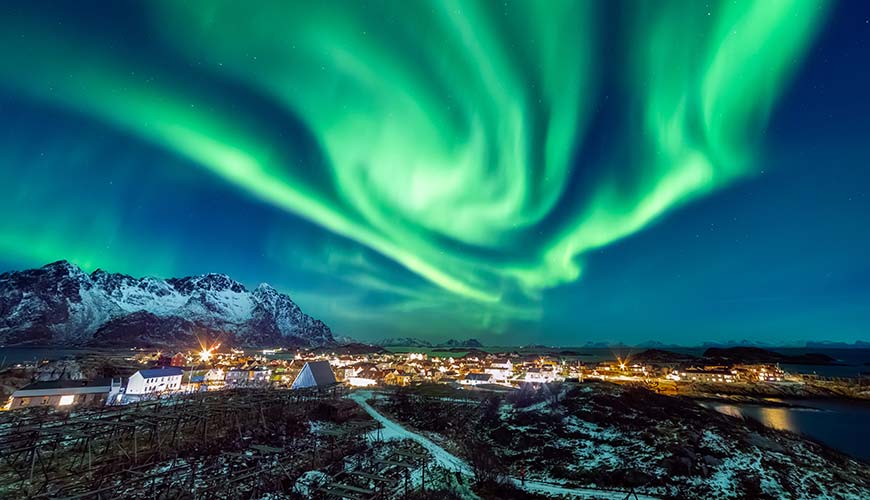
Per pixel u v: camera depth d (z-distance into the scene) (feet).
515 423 233.55
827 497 149.38
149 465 153.99
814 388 526.16
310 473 160.97
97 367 364.58
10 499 121.29
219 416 215.10
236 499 134.31
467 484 162.50
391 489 150.30
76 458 155.94
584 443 197.36
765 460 174.29
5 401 262.06
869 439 291.58
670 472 163.84
